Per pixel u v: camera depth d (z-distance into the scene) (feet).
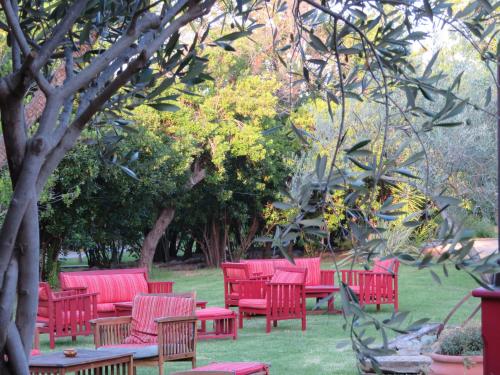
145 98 7.41
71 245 70.33
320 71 7.70
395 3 7.12
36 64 6.19
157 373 26.96
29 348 6.50
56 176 53.16
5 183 40.70
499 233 10.78
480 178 44.80
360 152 6.11
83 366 19.40
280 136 77.36
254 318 44.04
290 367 26.71
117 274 41.22
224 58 71.72
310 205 6.06
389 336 29.35
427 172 6.12
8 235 6.15
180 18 6.50
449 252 5.31
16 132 6.33
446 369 18.49
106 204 70.13
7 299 6.26
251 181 79.36
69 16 6.35
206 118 71.46
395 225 41.96
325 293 44.47
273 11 8.12
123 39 6.37
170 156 66.64
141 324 26.02
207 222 89.40
